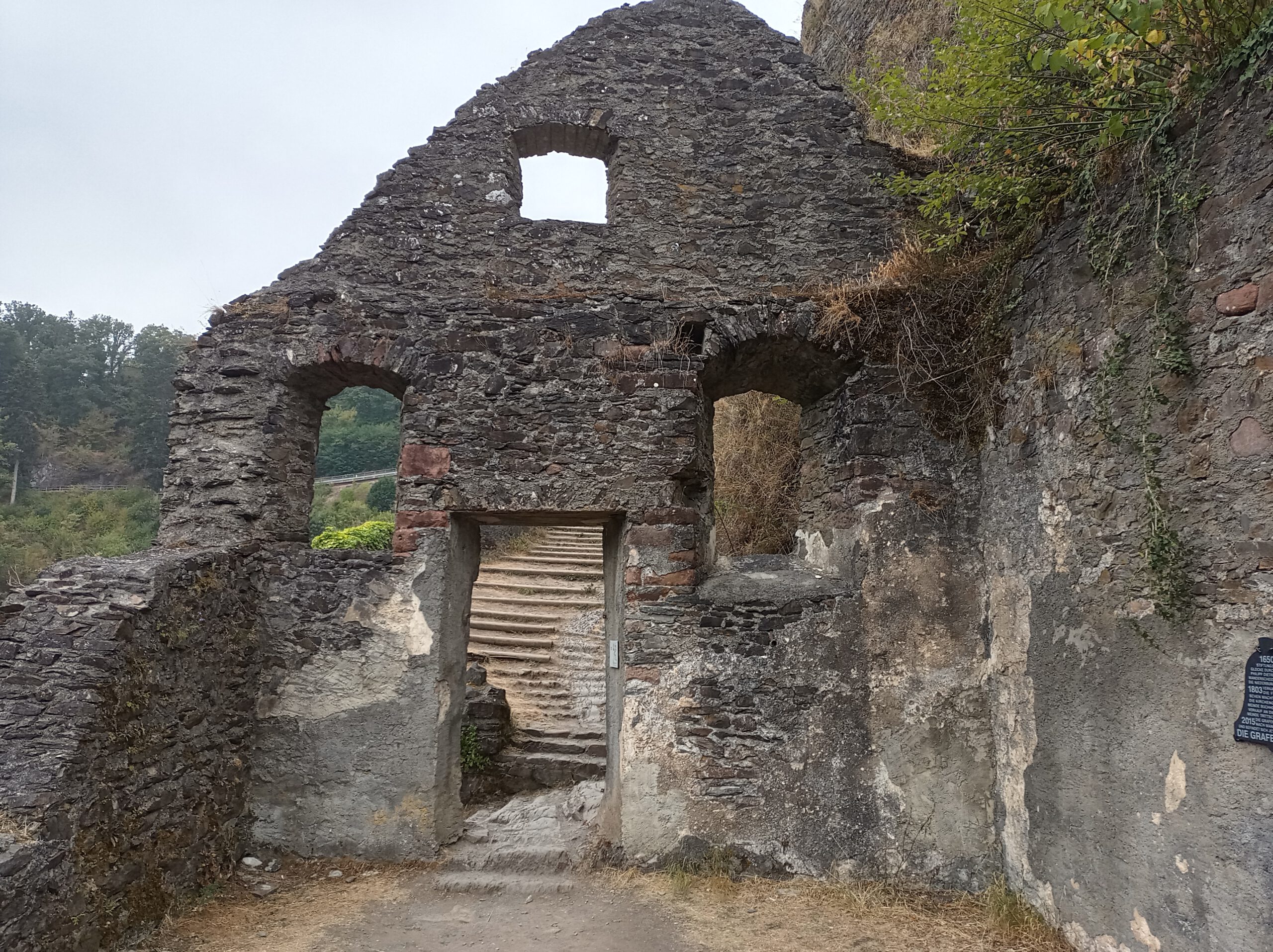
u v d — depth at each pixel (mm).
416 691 4672
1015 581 4258
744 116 5652
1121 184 3506
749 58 5762
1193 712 2951
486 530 12094
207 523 4742
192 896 3990
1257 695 2676
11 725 3254
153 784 3742
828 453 5309
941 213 5281
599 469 4793
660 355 4914
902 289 4953
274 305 5035
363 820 4590
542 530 13820
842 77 9938
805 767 4531
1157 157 3277
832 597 4691
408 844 4578
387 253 5258
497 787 6469
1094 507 3588
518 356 4926
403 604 4734
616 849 4543
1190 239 3076
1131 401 3346
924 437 4852
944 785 4488
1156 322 3184
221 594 4398
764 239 5457
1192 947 2904
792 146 5617
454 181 5402
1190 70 3117
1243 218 2842
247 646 4621
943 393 4867
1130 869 3254
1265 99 2779
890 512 4754
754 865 4445
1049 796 3861
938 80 4129
